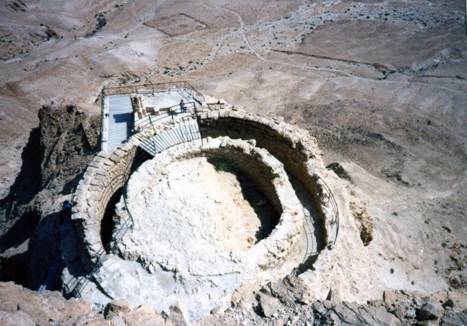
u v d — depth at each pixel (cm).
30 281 1903
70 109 3441
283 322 987
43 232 2102
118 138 2202
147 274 1440
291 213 1739
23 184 3503
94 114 3928
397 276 2088
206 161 2052
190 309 1327
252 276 1455
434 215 3014
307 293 1079
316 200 1953
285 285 1116
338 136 4225
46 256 1959
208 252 1515
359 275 1596
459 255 2603
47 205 2514
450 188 3475
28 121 5406
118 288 1377
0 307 847
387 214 2842
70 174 2867
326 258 1555
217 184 1986
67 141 3200
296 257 1700
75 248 1642
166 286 1402
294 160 2144
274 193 1889
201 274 1432
